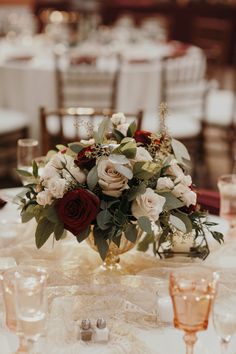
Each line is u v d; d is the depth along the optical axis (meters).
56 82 4.83
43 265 1.92
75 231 1.70
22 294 1.33
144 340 1.59
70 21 6.78
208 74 6.52
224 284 1.81
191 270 1.42
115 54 5.26
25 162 2.50
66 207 1.70
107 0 9.56
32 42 5.96
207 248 1.96
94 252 2.01
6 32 6.49
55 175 1.75
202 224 1.93
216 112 5.25
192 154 4.93
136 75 4.99
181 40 9.50
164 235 1.86
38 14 8.74
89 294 1.76
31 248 2.02
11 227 2.14
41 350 1.52
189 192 1.80
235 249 2.06
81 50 5.51
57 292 1.76
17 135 4.97
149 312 1.70
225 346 1.42
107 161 1.73
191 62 5.20
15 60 5.01
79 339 1.57
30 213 1.81
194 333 1.39
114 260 1.94
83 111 3.30
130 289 1.75
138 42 5.89
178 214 1.81
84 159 1.76
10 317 1.44
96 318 1.66
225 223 2.33
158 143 1.87
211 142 5.39
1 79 5.01
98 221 1.70
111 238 1.74
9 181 5.12
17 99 5.00
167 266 1.93
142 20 7.95
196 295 1.34
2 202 2.38
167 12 9.48
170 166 1.83
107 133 1.90
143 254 2.00
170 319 1.66
